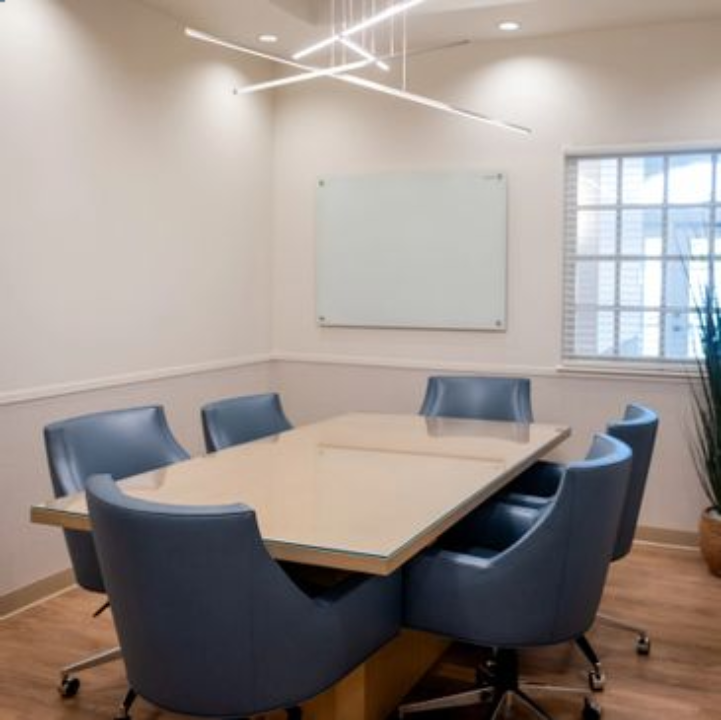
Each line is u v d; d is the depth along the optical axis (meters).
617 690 2.99
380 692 2.70
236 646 1.96
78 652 3.28
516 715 2.81
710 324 4.24
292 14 4.46
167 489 2.69
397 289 5.30
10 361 3.67
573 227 4.96
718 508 4.27
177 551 1.90
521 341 5.04
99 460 3.08
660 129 4.67
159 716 2.79
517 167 4.97
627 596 3.91
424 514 2.39
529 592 2.34
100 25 4.09
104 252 4.18
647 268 4.84
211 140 4.95
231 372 5.23
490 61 4.97
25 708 2.85
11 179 3.64
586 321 4.98
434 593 2.42
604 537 2.42
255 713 2.02
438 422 4.07
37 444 3.83
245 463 3.09
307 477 2.86
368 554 2.05
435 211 5.17
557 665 3.19
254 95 5.32
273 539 2.16
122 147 4.27
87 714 2.81
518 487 3.69
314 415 5.60
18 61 3.65
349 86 5.33
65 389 3.96
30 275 3.76
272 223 5.60
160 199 4.55
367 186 5.33
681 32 4.59
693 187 4.70
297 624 2.03
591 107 4.79
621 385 4.82
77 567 2.79
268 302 5.60
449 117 5.09
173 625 1.96
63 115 3.90
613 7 4.36
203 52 4.83
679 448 4.70
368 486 2.73
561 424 4.96
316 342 5.56
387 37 4.83
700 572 4.25
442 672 3.13
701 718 2.79
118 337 4.30
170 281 4.66
